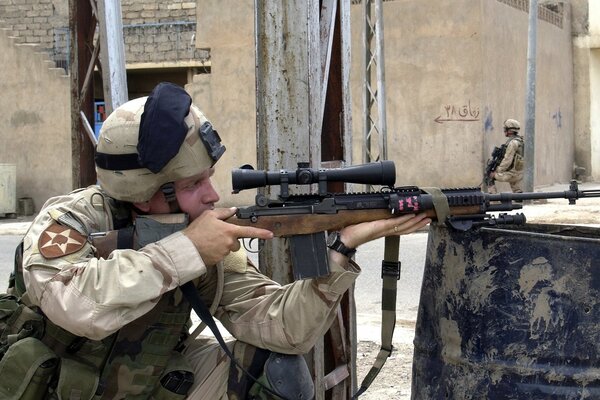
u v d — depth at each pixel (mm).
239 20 17875
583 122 24688
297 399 2631
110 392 2523
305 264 2441
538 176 21453
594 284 2445
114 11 4254
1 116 19516
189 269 2377
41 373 2467
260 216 2438
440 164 18141
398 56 18375
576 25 24484
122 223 2619
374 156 18562
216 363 2693
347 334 3729
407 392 4668
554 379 2486
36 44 19781
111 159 2471
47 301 2367
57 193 19156
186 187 2502
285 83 3312
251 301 2670
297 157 3326
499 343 2559
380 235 2479
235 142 18062
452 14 17859
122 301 2316
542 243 2496
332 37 3684
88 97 4629
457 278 2662
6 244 14148
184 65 20266
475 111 17797
